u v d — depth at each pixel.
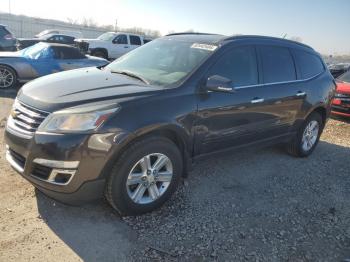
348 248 3.56
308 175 5.29
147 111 3.46
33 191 3.93
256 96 4.61
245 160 5.61
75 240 3.23
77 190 3.27
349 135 8.01
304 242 3.57
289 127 5.45
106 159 3.25
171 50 4.54
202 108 3.95
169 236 3.43
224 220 3.80
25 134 3.31
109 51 20.70
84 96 3.39
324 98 5.95
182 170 4.02
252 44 4.75
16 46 17.06
